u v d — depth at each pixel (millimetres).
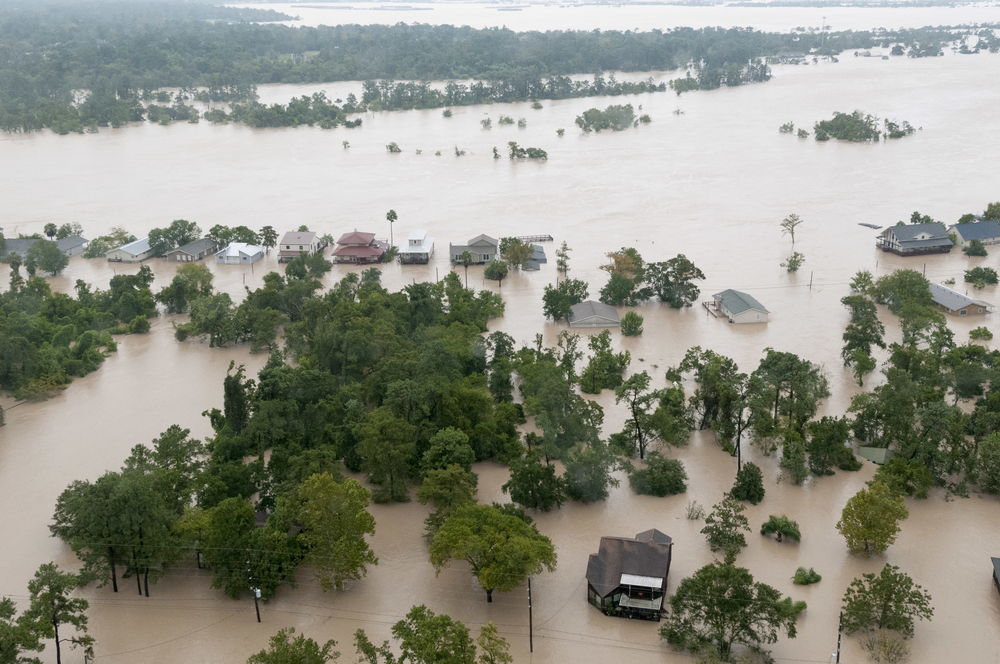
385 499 116438
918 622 90625
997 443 116562
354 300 181750
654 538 100875
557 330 180750
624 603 92875
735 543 102562
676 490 117312
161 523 97938
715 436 132500
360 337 148125
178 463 114312
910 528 108125
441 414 127125
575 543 106375
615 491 119250
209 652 88750
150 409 147750
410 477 120500
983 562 100688
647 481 117438
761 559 102062
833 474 121375
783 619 85500
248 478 115562
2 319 168000
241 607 95938
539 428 131250
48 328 177125
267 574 95812
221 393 153875
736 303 184500
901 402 124000
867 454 125938
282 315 183125
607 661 86312
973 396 141375
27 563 104750
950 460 118688
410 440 119625
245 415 129500
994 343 164875
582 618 93062
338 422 130625
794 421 129875
